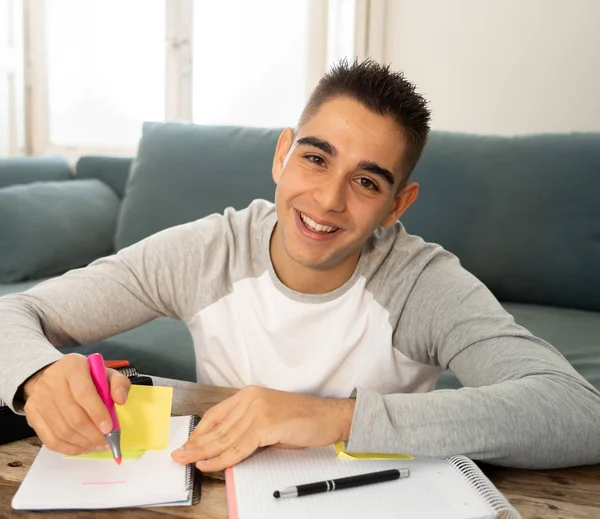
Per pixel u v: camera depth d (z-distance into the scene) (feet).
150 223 6.47
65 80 10.48
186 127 6.75
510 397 2.42
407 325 3.28
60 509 1.94
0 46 9.68
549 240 5.95
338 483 2.05
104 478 2.10
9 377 2.41
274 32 9.68
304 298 3.29
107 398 2.32
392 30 8.99
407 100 2.84
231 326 3.43
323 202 2.82
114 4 10.15
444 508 1.95
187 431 2.45
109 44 10.27
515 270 6.03
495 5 8.53
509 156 6.18
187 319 3.55
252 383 3.37
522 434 2.31
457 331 3.05
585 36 8.23
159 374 4.83
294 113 9.82
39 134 10.61
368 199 2.88
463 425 2.31
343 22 9.42
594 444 2.39
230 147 6.49
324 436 2.28
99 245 7.41
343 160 2.79
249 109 9.98
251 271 3.44
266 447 2.34
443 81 8.89
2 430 2.36
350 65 2.96
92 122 10.53
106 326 3.26
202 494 2.06
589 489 2.22
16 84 10.16
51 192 7.19
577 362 4.68
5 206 6.63
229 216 3.68
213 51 9.94
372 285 3.34
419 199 6.17
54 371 2.37
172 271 3.45
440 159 6.22
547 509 2.06
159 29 10.04
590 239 5.88
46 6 10.32
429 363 3.39
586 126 8.39
